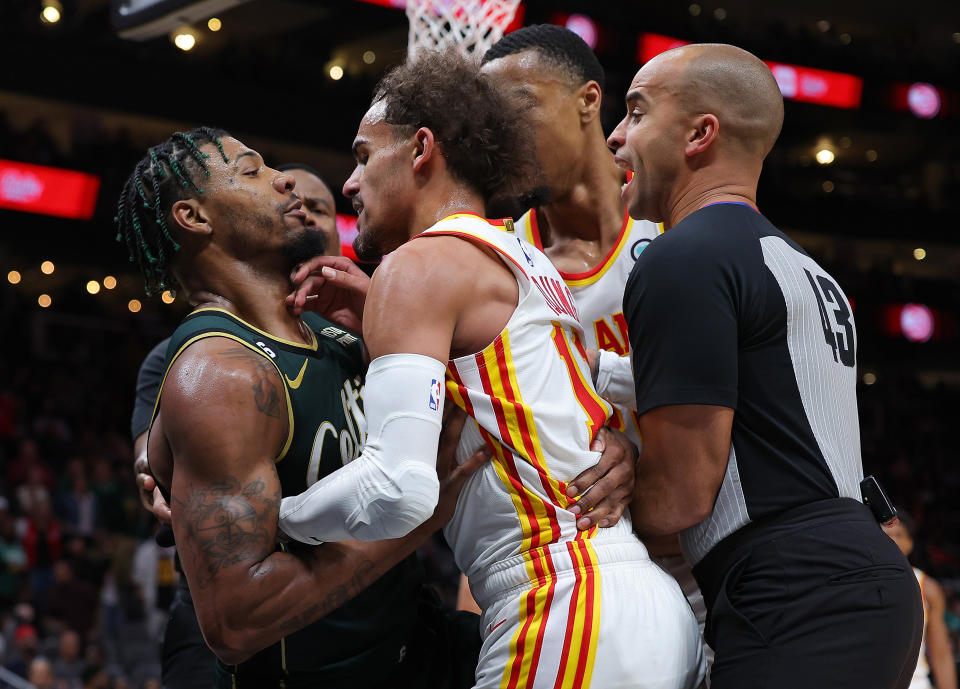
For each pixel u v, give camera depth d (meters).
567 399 1.79
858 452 1.91
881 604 1.71
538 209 2.64
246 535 1.68
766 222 1.96
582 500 1.75
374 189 1.88
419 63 1.90
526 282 1.77
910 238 19.22
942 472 18.61
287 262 1.99
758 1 19.39
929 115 19.09
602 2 17.16
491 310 1.73
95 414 14.66
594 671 1.66
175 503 1.72
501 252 1.76
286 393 1.83
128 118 16.27
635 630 1.69
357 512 1.61
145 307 17.97
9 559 8.68
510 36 2.51
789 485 1.79
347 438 1.92
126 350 15.99
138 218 2.01
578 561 1.71
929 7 19.55
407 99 1.86
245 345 1.82
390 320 1.66
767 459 1.80
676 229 1.87
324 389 1.91
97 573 9.15
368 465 1.61
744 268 1.81
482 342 1.72
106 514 10.28
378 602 1.96
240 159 1.98
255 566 1.67
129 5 4.20
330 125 16.25
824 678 1.67
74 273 17.84
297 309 1.94
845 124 19.00
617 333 2.49
